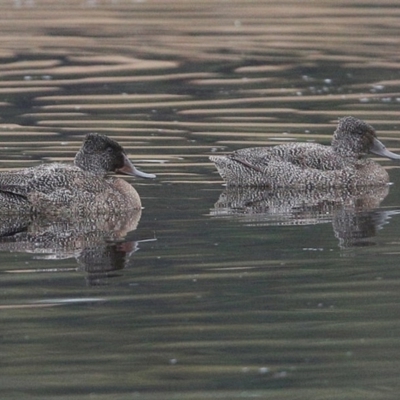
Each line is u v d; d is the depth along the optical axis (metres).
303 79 28.36
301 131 22.58
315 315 12.16
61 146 21.08
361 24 37.03
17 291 13.05
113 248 14.94
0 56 31.91
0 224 16.56
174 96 26.38
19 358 11.02
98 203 17.12
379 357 10.96
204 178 19.31
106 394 10.15
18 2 43.22
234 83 27.94
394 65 29.94
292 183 19.25
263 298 12.70
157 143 21.55
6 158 20.03
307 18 38.66
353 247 14.88
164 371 10.68
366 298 12.67
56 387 10.32
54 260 14.38
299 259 14.28
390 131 22.34
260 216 16.84
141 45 33.69
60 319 12.07
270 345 11.32
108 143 17.95
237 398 10.03
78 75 29.08
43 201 17.08
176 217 16.70
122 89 27.23
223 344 11.35
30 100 25.86
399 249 14.71
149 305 12.50
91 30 36.47
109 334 11.64
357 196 18.55
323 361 10.89
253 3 42.69
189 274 13.65
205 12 40.50
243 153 19.53
